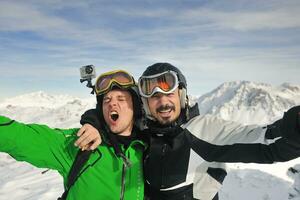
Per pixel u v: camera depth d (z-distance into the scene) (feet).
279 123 2.83
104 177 3.30
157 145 3.28
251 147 2.98
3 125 2.97
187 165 3.21
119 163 3.34
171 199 3.20
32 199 20.40
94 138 3.23
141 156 3.50
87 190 3.28
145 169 3.41
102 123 3.48
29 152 3.13
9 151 3.06
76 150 3.37
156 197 3.33
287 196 16.48
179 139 3.23
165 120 3.34
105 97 3.48
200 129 3.36
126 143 3.48
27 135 3.12
